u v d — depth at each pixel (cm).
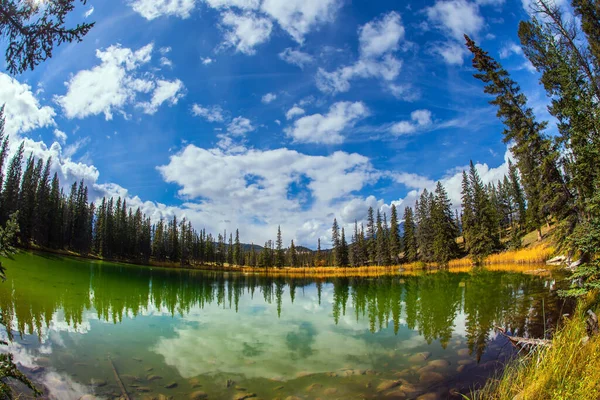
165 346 1117
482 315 1432
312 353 1056
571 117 823
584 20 977
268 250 10406
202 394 737
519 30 1153
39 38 494
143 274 4612
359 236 8631
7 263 2802
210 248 10975
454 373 817
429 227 6506
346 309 1958
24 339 1066
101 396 705
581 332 620
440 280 3288
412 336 1227
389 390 747
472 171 5619
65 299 1873
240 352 1073
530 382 539
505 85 1827
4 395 433
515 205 5944
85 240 7038
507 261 4447
